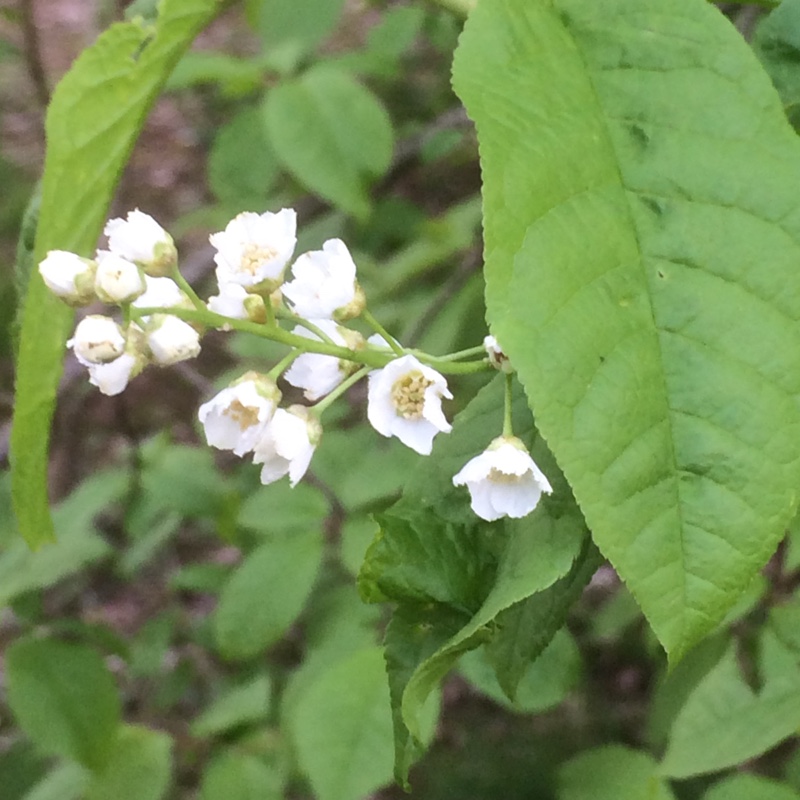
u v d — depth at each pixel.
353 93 0.33
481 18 0.14
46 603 0.59
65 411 0.53
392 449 0.30
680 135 0.14
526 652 0.17
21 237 0.19
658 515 0.13
